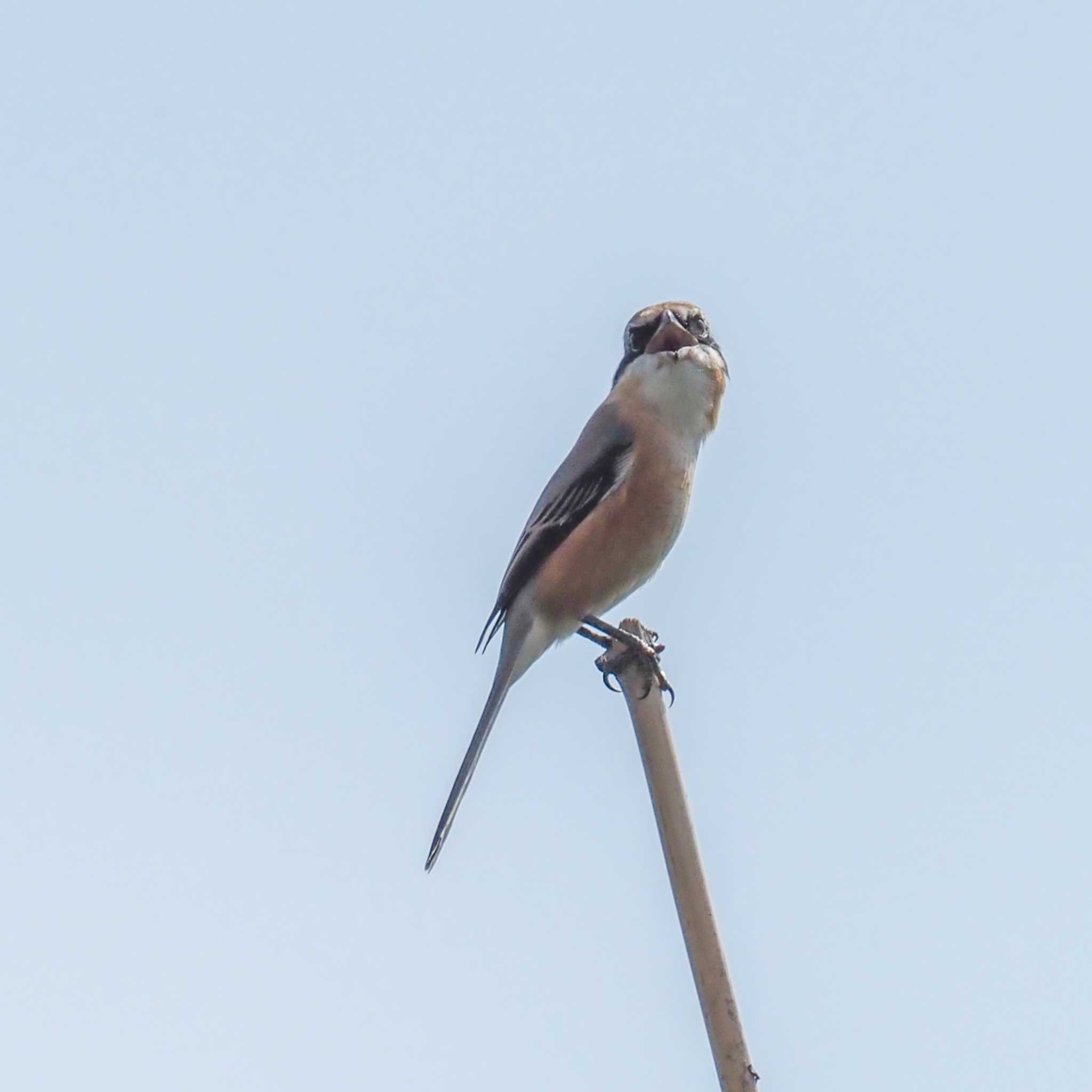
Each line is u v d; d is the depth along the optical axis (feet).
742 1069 22.24
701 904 23.50
